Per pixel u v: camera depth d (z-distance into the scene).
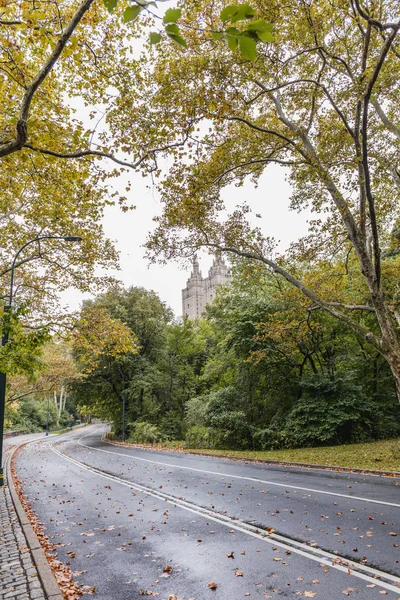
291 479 11.65
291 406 21.70
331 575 4.85
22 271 17.20
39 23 6.40
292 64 12.55
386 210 14.02
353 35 11.98
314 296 14.01
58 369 33.56
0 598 4.57
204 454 20.56
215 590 4.67
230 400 23.45
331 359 23.02
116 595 4.72
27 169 10.30
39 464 19.83
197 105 8.87
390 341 12.12
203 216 13.82
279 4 10.01
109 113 8.84
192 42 9.17
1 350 6.98
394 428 20.52
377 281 12.52
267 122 14.68
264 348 21.09
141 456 21.25
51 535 7.40
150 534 7.05
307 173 12.35
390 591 4.34
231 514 7.99
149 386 35.00
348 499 8.63
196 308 136.62
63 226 14.88
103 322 17.80
